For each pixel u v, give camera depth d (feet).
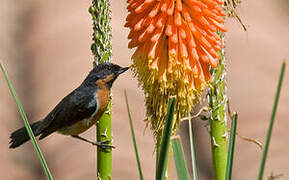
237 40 59.00
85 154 48.37
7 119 50.67
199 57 20.07
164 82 19.11
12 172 46.47
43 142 50.21
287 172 46.65
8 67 55.57
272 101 53.26
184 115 19.90
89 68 54.65
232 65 56.75
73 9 61.31
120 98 50.96
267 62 57.16
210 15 19.53
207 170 48.16
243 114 52.06
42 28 59.88
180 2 19.44
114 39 55.83
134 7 19.80
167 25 19.35
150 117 19.85
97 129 22.00
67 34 57.88
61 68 54.24
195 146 49.44
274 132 50.34
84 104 27.58
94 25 22.94
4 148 48.49
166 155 15.15
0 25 60.13
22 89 53.78
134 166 47.03
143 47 19.66
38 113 51.72
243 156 48.65
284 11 64.03
